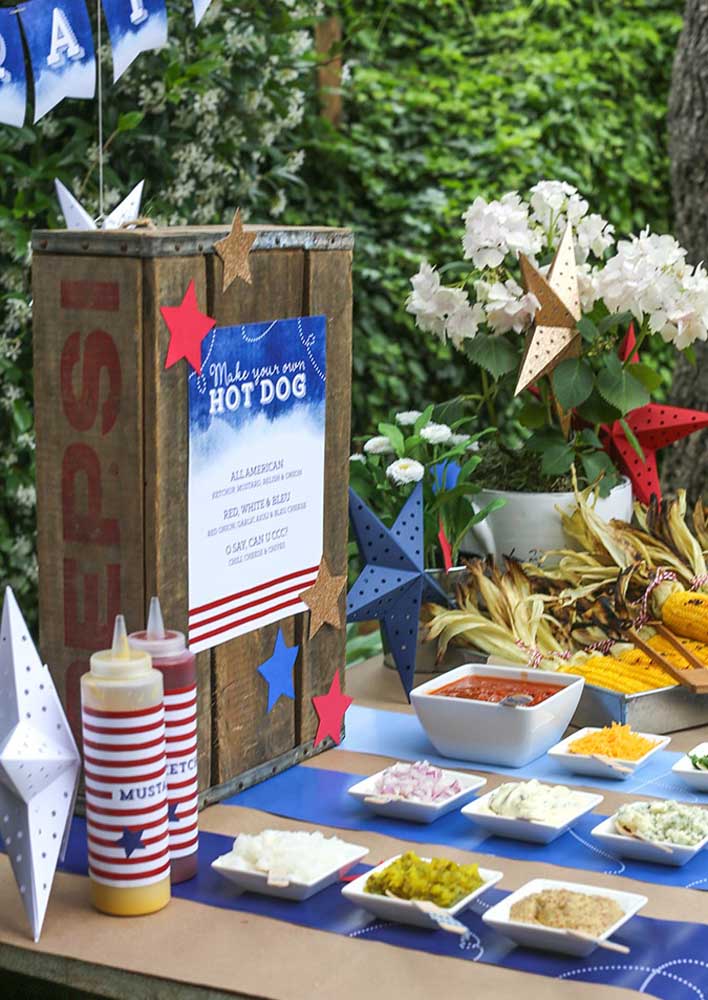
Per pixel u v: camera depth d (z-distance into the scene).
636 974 1.11
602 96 4.87
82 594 1.41
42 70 1.36
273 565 1.53
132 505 1.36
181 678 1.27
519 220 1.96
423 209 4.58
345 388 1.64
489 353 2.00
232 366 1.43
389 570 1.81
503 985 1.09
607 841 1.34
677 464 3.27
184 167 3.63
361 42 4.82
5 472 3.32
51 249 1.36
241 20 3.73
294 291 1.53
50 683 1.23
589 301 2.00
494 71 4.84
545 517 1.97
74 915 1.23
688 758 1.56
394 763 1.62
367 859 1.33
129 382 1.34
